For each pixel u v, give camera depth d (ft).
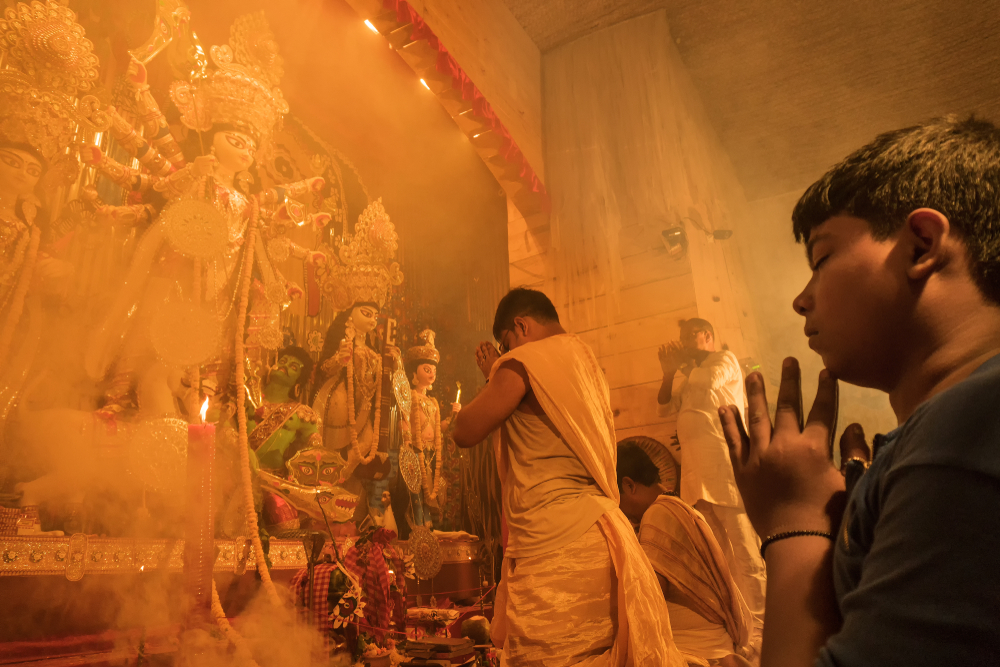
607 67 25.07
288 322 17.47
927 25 23.20
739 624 6.95
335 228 18.76
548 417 5.84
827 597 1.73
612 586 5.11
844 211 1.86
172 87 12.57
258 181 15.87
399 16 16.76
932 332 1.63
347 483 15.05
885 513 1.36
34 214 9.91
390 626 10.50
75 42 10.24
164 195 11.80
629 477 8.51
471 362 22.34
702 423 15.89
